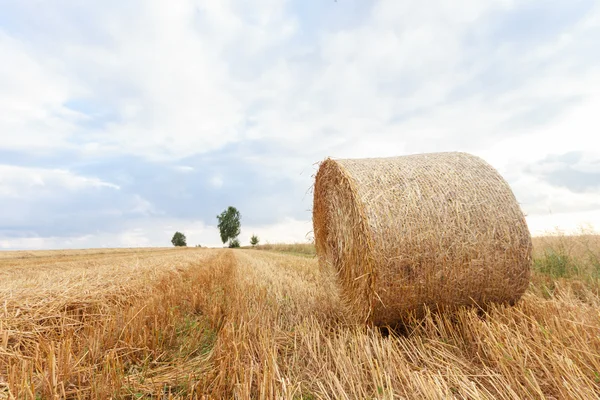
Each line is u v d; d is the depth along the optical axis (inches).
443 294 147.3
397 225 146.2
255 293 235.8
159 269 350.3
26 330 138.8
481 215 150.9
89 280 239.9
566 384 83.0
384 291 144.5
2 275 368.8
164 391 102.4
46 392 93.3
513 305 158.4
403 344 132.5
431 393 88.0
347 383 102.6
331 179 206.8
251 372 98.7
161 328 145.7
